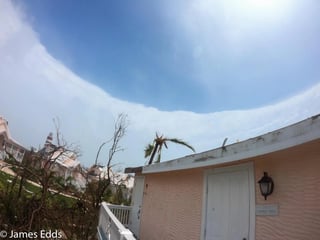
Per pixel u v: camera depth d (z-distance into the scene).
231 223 6.12
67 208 11.14
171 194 9.34
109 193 13.24
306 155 4.47
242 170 6.06
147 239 10.38
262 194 5.21
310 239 4.15
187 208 8.09
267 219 5.10
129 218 12.41
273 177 5.13
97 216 11.23
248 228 5.57
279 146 4.43
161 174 10.56
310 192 4.29
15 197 9.57
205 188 7.39
